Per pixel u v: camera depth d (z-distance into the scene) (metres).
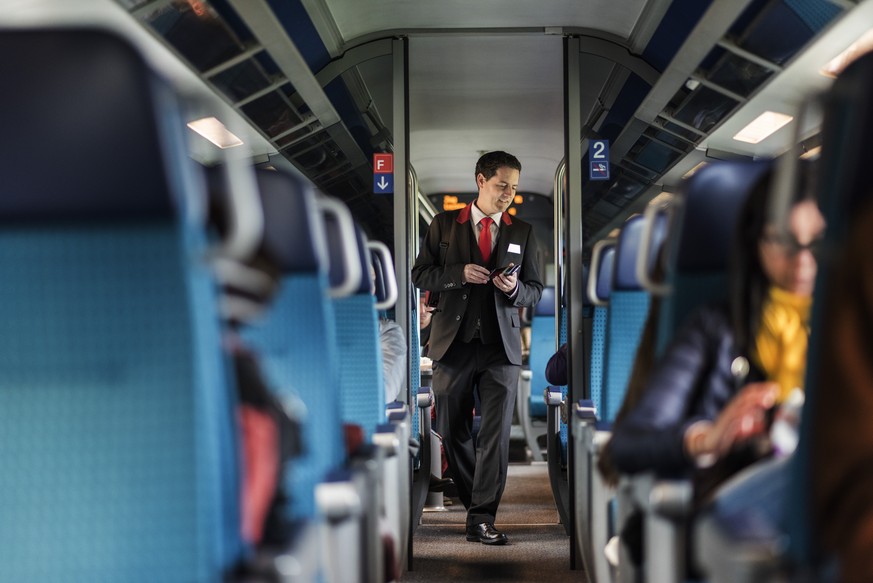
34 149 1.27
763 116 5.99
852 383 1.26
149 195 1.28
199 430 1.35
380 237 5.88
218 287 1.56
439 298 5.71
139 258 1.31
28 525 1.38
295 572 1.46
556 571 4.95
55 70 1.26
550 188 13.02
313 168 7.11
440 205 12.75
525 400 9.12
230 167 1.44
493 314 5.56
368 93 6.40
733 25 5.12
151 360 1.33
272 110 6.32
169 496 1.36
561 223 6.57
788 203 1.43
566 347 5.46
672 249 2.31
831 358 1.26
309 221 2.46
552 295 9.05
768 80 5.48
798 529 1.32
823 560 1.31
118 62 1.25
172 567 1.37
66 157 1.27
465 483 5.84
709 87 5.96
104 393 1.34
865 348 1.26
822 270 1.28
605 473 2.39
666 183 7.35
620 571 2.26
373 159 6.01
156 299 1.32
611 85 6.45
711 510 1.67
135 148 1.27
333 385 2.48
